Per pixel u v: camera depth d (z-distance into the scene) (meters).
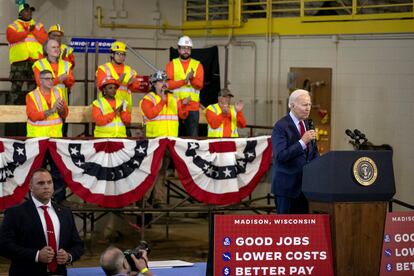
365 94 19.30
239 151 13.27
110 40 17.06
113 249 6.66
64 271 8.50
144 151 12.89
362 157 7.00
